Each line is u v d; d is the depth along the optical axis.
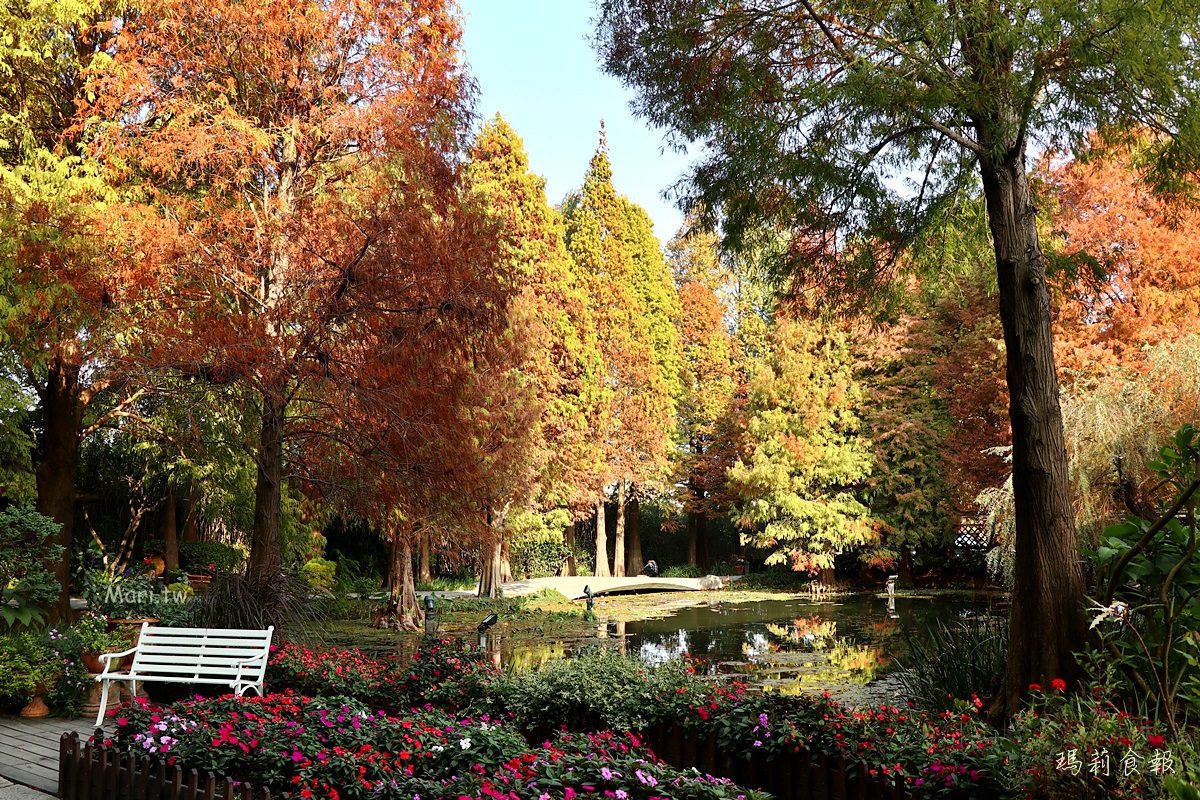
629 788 3.72
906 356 24.19
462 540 11.63
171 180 10.12
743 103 6.85
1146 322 13.11
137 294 9.16
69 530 11.56
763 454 25.86
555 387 20.47
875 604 21.05
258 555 9.29
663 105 7.34
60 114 11.25
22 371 11.68
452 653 7.25
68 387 11.46
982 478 17.97
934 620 16.94
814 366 25.81
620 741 4.54
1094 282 7.59
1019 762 3.80
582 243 27.36
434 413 9.67
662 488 28.53
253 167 9.66
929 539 24.73
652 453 27.56
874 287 8.41
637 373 27.12
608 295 26.98
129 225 9.02
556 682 6.17
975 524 17.77
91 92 9.38
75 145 11.07
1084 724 3.84
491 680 6.84
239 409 10.71
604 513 30.12
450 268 9.27
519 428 14.60
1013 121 5.73
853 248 7.98
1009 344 6.27
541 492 20.27
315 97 9.92
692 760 5.34
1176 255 13.11
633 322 27.48
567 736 4.52
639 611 20.33
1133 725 3.73
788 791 4.76
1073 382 12.62
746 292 32.09
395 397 9.27
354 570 23.14
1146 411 8.22
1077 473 8.09
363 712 5.01
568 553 28.05
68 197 9.58
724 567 30.95
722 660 12.41
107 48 11.04
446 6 10.10
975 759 4.03
